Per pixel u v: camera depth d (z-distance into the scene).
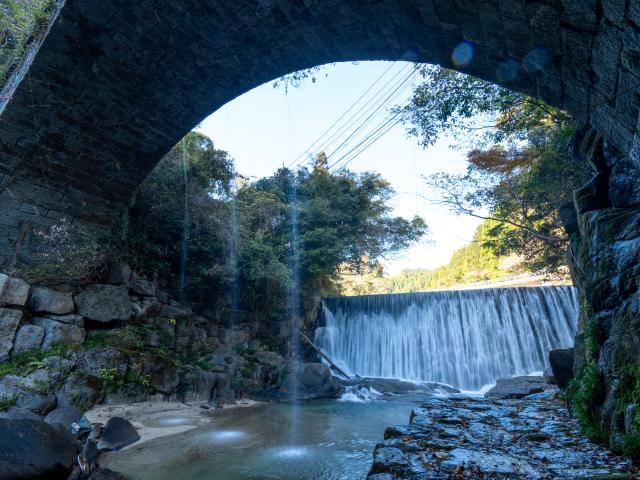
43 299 8.62
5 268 8.83
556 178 13.18
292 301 17.08
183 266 13.33
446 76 9.70
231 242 13.93
